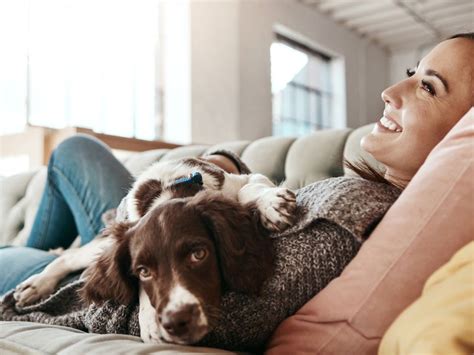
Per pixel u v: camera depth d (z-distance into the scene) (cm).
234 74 684
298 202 115
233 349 102
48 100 475
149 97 582
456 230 88
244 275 101
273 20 762
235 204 109
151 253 103
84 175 211
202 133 632
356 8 863
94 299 115
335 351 90
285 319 100
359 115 967
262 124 730
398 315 86
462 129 97
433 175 94
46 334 102
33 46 464
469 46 124
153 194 131
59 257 162
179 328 95
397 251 90
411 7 856
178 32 615
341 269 102
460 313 68
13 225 295
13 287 173
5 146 397
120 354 84
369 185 111
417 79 131
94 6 522
